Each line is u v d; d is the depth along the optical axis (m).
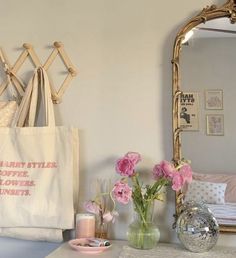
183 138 1.45
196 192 1.43
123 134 1.54
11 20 1.68
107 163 1.55
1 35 1.69
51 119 1.52
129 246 1.35
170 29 1.51
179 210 1.41
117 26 1.57
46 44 1.63
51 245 1.57
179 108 1.46
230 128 1.44
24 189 1.49
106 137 1.56
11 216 1.48
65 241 1.55
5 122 1.56
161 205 1.48
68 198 1.47
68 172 1.48
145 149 1.51
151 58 1.52
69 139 1.49
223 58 1.45
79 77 1.59
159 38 1.52
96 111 1.57
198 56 1.46
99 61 1.58
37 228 1.49
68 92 1.60
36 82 1.56
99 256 1.27
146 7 1.54
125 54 1.55
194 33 1.46
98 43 1.58
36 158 1.50
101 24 1.58
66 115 1.60
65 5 1.62
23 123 1.55
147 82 1.52
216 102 1.45
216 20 1.44
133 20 1.55
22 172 1.50
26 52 1.65
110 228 1.52
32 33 1.65
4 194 1.50
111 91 1.56
